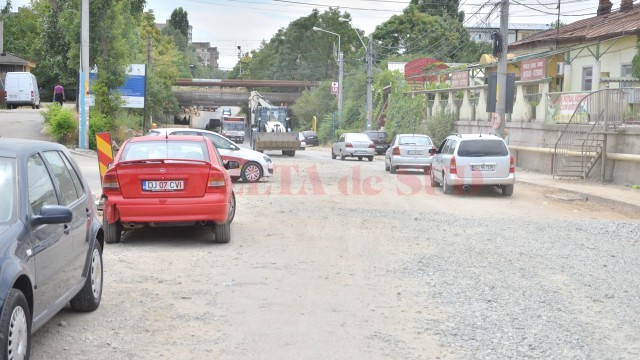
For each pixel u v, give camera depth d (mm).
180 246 11734
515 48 42312
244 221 14727
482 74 48594
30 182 6090
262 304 8008
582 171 25875
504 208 18188
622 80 27875
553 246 12320
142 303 7992
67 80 56281
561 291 8852
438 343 6629
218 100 115312
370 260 10711
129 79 41312
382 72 65062
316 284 9047
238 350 6367
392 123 59438
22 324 5312
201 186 11359
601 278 9680
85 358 6094
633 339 6840
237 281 9156
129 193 11250
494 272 9961
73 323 7148
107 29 37750
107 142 16547
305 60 116438
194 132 23797
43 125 39438
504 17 30156
